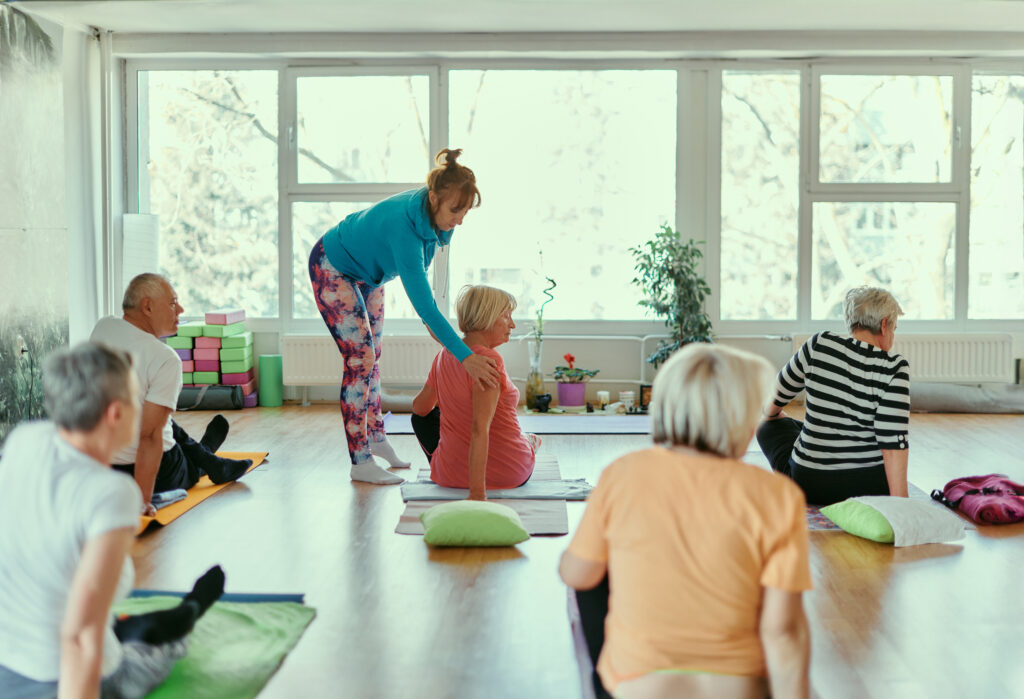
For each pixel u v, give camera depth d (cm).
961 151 780
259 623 305
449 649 291
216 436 510
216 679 262
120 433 201
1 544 204
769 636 176
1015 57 775
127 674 236
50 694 205
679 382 184
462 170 455
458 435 470
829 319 793
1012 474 530
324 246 493
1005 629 308
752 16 703
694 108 779
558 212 792
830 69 773
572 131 787
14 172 609
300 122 786
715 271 787
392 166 788
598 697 222
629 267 794
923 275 791
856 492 425
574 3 666
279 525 423
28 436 205
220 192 796
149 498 413
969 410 737
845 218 787
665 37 753
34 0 645
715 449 183
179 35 763
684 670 177
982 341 770
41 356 639
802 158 780
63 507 195
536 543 396
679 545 178
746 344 787
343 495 477
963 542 397
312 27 745
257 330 799
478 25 736
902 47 751
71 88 725
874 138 781
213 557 378
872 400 417
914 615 319
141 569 362
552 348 791
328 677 271
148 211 799
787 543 175
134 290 402
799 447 434
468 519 392
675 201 788
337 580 351
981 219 795
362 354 502
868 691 264
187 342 767
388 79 782
